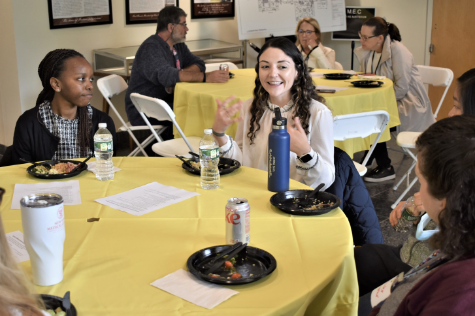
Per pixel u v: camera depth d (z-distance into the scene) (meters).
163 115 3.02
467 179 0.85
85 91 2.20
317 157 1.89
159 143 3.26
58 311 0.92
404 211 1.58
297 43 4.98
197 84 3.59
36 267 1.03
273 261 1.13
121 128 3.65
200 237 1.30
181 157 1.95
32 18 4.30
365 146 3.37
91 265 1.14
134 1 4.90
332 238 1.29
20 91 4.37
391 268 1.60
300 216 1.44
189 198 1.60
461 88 1.59
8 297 0.69
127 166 1.96
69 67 2.16
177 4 5.26
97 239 1.28
